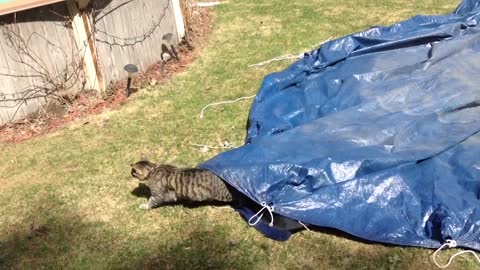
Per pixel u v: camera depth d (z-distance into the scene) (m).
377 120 5.36
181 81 7.66
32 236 4.96
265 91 6.51
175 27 8.53
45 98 7.05
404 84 5.92
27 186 5.68
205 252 4.53
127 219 5.04
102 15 7.16
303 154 4.89
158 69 8.03
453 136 5.09
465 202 4.41
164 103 7.11
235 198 4.89
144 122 6.70
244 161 4.84
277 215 4.57
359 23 9.20
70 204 5.34
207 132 6.32
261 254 4.43
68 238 4.89
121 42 7.53
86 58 7.14
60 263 4.61
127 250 4.66
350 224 4.39
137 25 7.72
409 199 4.53
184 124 6.55
